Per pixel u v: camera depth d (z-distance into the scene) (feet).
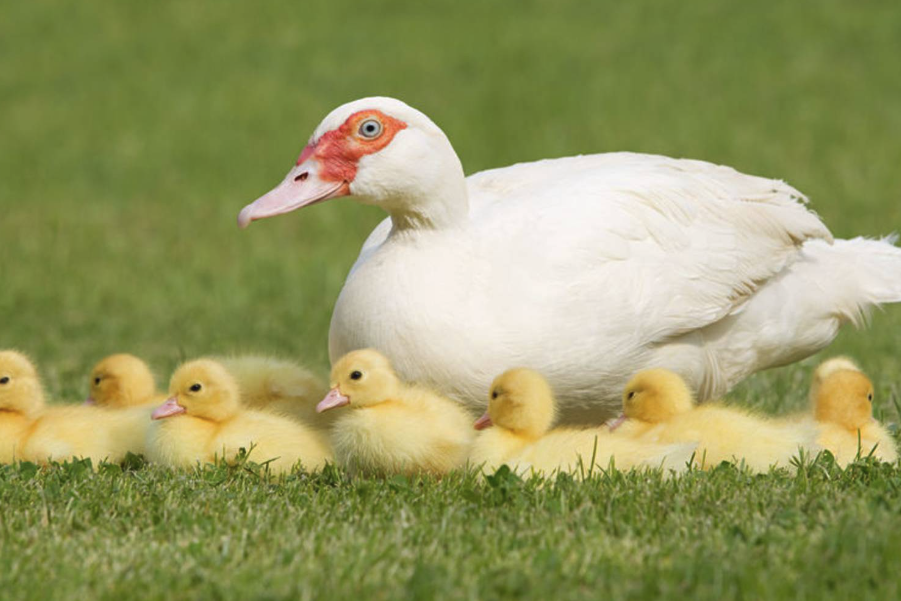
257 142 116.88
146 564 27.12
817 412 36.45
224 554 27.35
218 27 159.74
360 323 35.96
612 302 35.83
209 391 35.70
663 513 29.84
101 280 74.28
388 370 34.42
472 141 110.52
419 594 24.93
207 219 92.73
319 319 63.72
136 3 170.91
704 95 125.08
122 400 40.70
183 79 139.23
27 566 26.99
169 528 29.48
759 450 33.99
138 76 140.26
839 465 33.91
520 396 33.40
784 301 39.68
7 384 36.83
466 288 35.29
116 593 25.57
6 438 36.70
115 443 37.35
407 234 36.27
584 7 164.76
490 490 31.53
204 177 105.50
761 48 142.31
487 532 28.78
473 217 37.40
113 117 125.39
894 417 43.04
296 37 154.71
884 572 25.73
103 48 151.64
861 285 41.16
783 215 39.81
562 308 35.35
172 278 74.43
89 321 64.23
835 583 25.36
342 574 26.12
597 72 135.03
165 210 95.45
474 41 150.20
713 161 102.17
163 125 122.72
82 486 32.76
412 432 33.78
